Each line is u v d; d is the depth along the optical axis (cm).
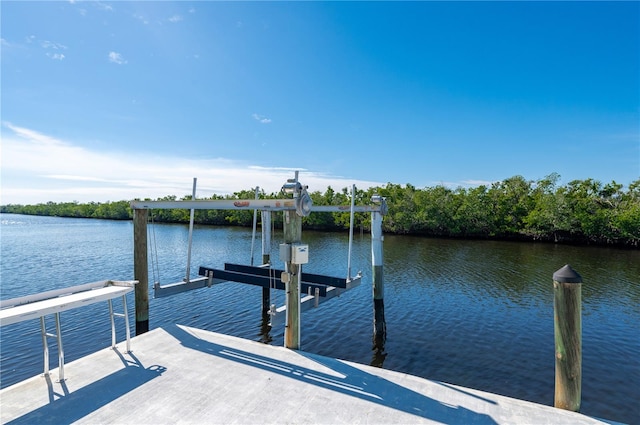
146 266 670
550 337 832
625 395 587
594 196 3195
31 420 291
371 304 1095
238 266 763
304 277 718
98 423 289
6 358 711
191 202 577
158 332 504
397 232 3897
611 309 1062
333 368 394
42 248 2502
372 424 291
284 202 455
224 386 351
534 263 1878
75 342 787
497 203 3528
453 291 1255
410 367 680
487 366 684
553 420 300
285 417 299
